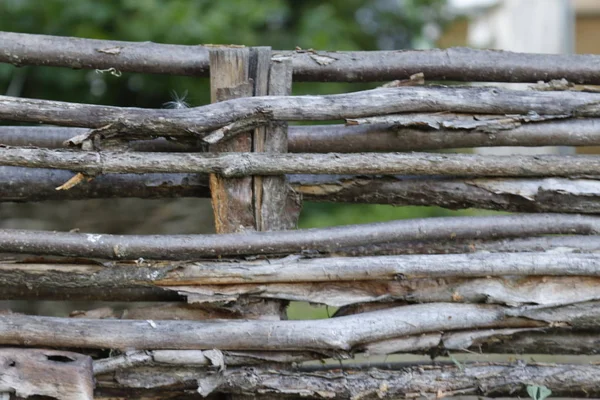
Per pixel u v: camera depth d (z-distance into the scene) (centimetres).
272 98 175
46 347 176
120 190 187
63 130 189
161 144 186
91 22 402
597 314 183
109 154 172
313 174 184
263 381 178
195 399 187
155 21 399
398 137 186
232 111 173
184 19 402
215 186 179
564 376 185
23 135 186
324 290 182
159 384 178
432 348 186
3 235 173
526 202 188
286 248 179
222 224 181
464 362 190
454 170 181
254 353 179
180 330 176
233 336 176
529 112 184
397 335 180
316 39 484
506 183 186
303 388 178
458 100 180
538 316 182
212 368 177
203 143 178
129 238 176
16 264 175
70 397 171
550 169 184
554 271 180
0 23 393
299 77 186
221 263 177
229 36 423
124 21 400
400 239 184
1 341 174
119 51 180
